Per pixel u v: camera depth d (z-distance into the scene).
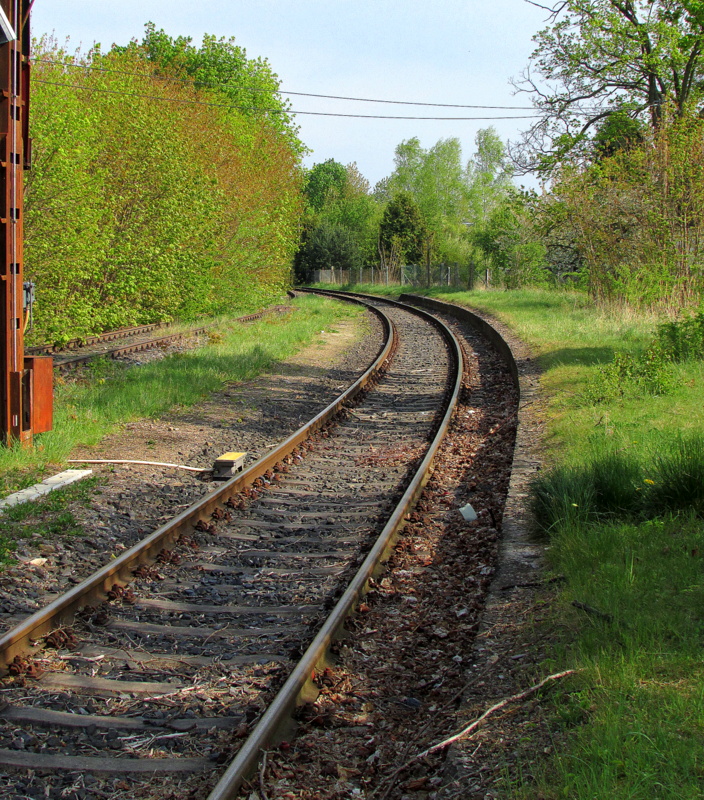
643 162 22.47
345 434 12.15
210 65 49.53
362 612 5.86
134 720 4.44
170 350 20.09
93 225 17.42
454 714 4.43
